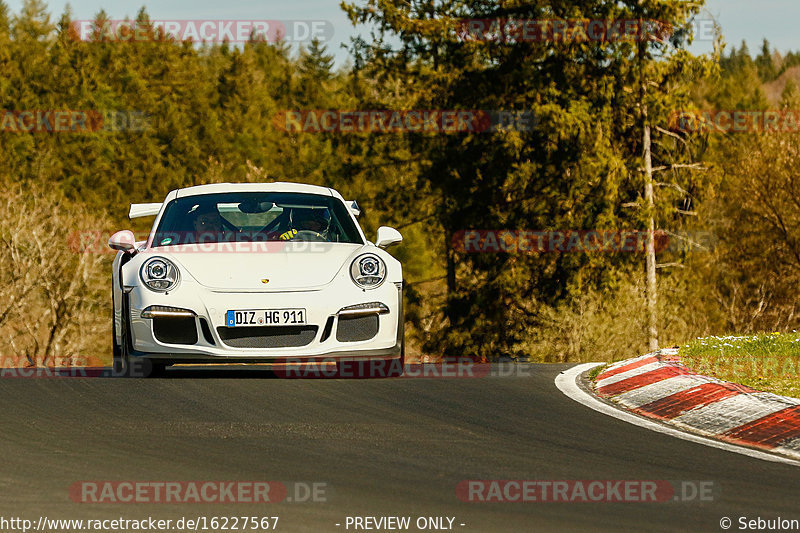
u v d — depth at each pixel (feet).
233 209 100.68
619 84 351.67
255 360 88.12
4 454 62.49
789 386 90.07
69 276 475.31
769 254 438.40
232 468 59.88
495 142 355.77
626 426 75.61
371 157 405.59
